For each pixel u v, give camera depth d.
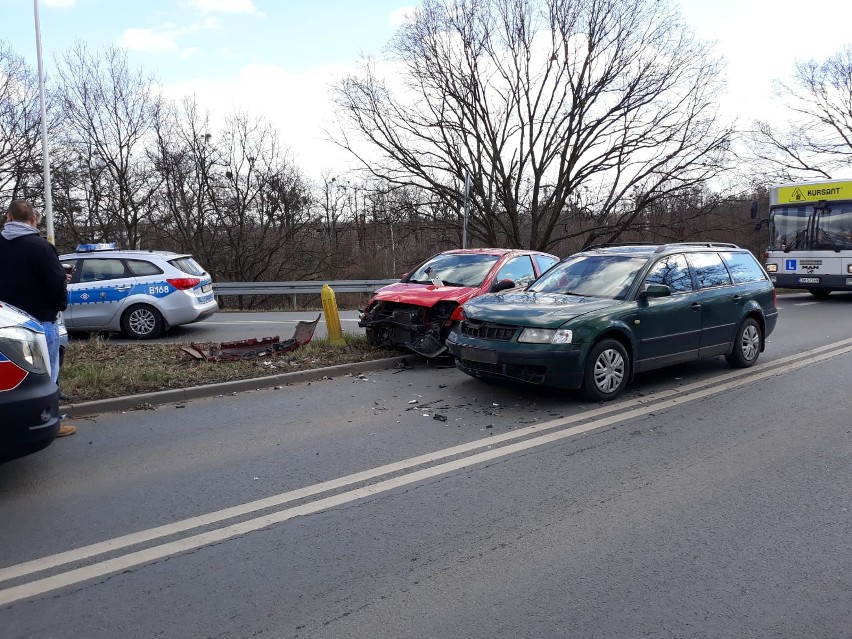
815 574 3.30
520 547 3.61
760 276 8.75
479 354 6.61
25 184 25.30
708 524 3.88
